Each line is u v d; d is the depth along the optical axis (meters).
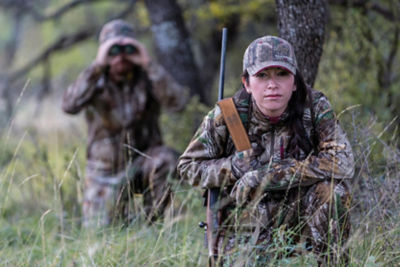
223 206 7.30
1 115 23.30
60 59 27.64
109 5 26.97
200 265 8.11
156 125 13.49
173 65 18.25
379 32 13.86
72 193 12.38
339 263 6.64
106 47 12.61
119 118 12.99
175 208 10.03
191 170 7.27
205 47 24.55
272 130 7.01
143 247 8.48
